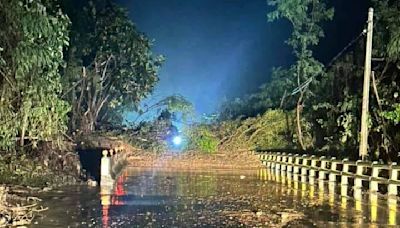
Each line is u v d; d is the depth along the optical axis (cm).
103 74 4091
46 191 2070
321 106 3791
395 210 1777
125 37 4056
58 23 1914
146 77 4241
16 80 1816
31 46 1717
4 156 2155
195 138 4362
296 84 4503
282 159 3466
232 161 4175
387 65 2927
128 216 1564
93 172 2831
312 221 1551
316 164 2922
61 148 2600
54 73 1980
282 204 1905
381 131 2889
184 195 2105
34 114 1989
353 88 3572
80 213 1600
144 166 3784
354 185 2369
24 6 1688
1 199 1565
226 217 1592
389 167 2080
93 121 4119
